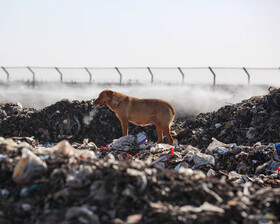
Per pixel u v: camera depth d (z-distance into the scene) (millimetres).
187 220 4512
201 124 15047
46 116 15375
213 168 8961
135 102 11164
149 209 4652
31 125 15055
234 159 9164
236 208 4691
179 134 14492
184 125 15531
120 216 4605
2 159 5520
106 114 15938
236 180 7883
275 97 13953
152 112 11164
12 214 4645
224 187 5359
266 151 9305
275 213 4918
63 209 4613
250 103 14523
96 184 4883
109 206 4680
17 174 5113
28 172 5105
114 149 10539
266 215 4777
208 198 5023
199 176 5578
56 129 14930
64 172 5117
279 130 12273
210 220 4508
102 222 4434
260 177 8078
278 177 7883
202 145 13125
